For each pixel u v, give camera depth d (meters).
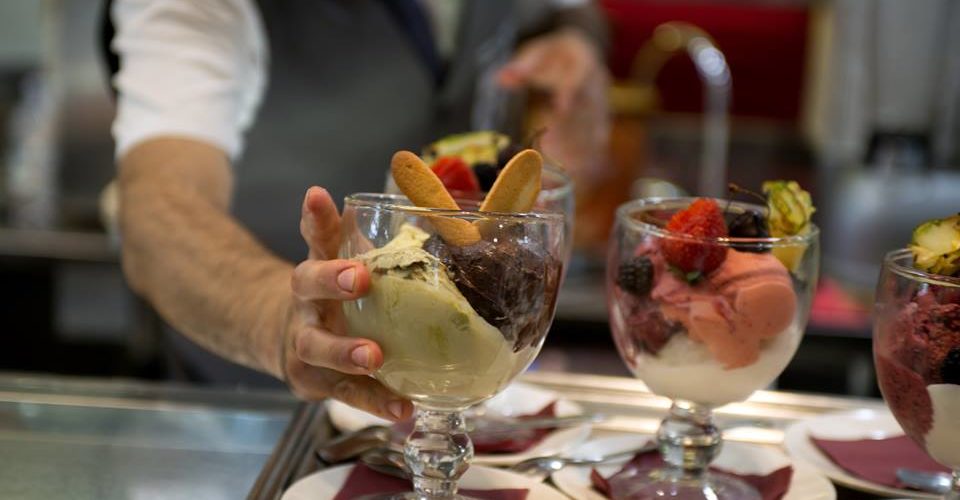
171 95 1.17
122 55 1.25
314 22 1.67
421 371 0.66
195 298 0.91
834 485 0.85
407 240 0.65
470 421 0.91
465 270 0.65
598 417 0.92
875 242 2.54
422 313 0.64
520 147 0.89
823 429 0.94
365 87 1.71
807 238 0.76
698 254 0.74
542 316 0.68
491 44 1.84
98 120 3.02
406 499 0.74
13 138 3.01
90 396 0.94
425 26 1.75
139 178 1.09
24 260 2.42
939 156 3.79
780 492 0.80
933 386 0.68
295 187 1.72
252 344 0.85
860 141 3.95
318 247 0.71
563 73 1.79
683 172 3.27
